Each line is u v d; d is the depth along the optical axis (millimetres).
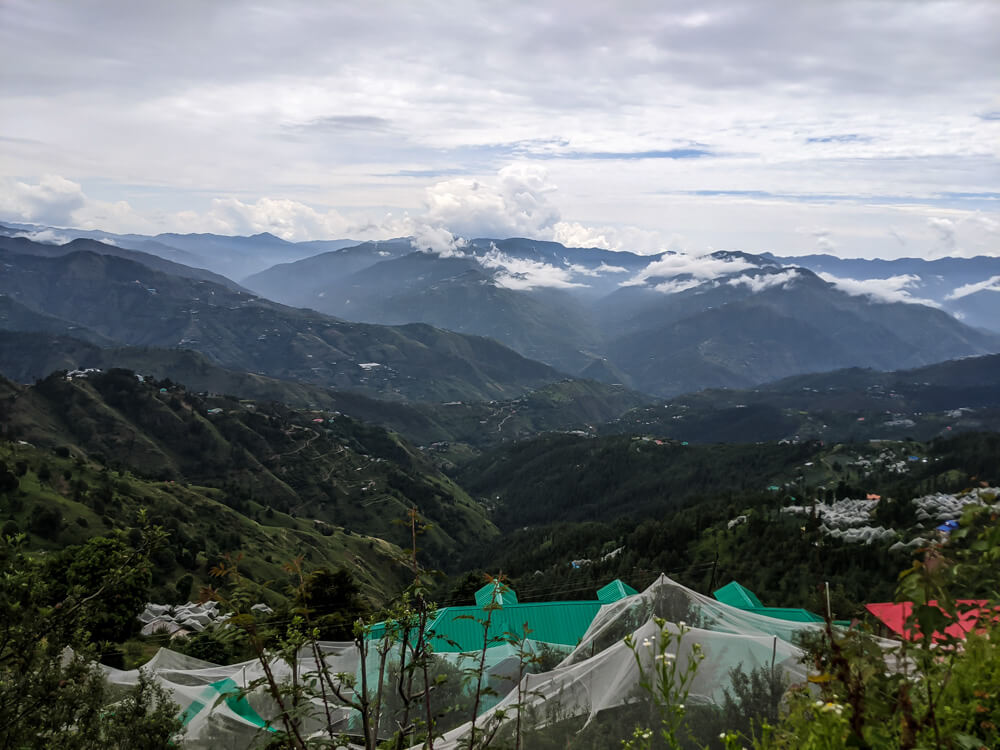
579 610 29641
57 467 124562
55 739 8188
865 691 3828
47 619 7930
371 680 12102
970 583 3537
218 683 16234
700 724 8430
